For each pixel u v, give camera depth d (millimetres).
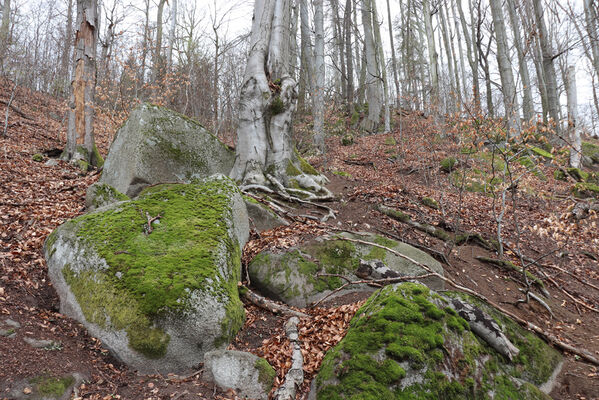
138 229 3867
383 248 4758
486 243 6402
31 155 9023
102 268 3334
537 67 18734
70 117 9414
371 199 7664
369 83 20359
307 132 16703
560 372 3588
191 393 2775
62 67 18578
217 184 5102
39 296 3527
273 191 6965
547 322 4668
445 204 8039
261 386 2902
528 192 9039
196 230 4086
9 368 2469
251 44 7863
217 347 3223
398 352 2865
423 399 2658
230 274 3914
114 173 6891
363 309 3527
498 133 6875
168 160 6625
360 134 19938
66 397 2480
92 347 3057
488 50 11547
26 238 4488
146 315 3031
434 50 17953
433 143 11891
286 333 3713
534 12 14766
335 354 3051
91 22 9500
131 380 2869
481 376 3020
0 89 15836
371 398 2611
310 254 4852
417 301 3309
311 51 18281
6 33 17891
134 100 10500
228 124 17812
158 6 20828
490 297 5016
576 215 7590
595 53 11336
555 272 5977
